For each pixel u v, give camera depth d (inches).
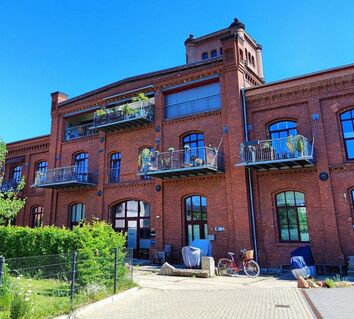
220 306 328.8
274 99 647.1
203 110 725.3
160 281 487.8
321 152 584.1
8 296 282.8
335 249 541.6
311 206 579.2
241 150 606.9
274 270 576.7
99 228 446.3
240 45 714.2
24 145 1058.7
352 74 582.2
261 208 619.2
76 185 845.8
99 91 897.5
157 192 730.2
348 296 353.1
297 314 289.7
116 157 832.9
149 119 769.6
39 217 977.5
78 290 355.3
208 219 660.1
